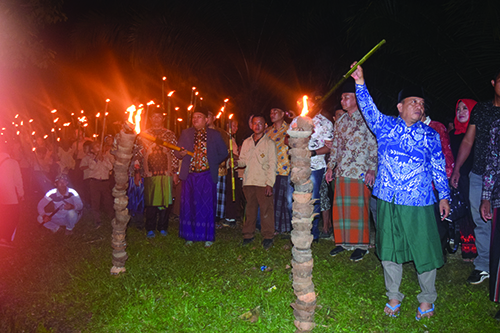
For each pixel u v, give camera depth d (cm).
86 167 745
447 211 366
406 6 762
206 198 592
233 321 374
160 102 1048
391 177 369
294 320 348
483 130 442
